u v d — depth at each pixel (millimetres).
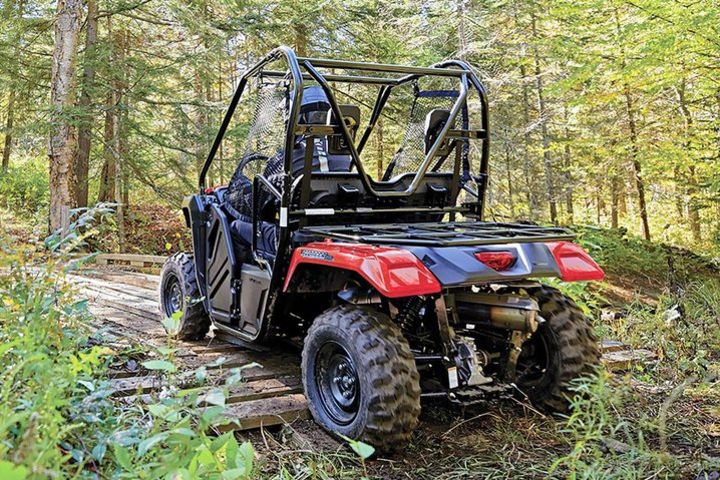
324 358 3420
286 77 3777
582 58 10641
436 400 3629
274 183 3863
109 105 14375
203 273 4887
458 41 14344
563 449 3197
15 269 2912
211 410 2051
